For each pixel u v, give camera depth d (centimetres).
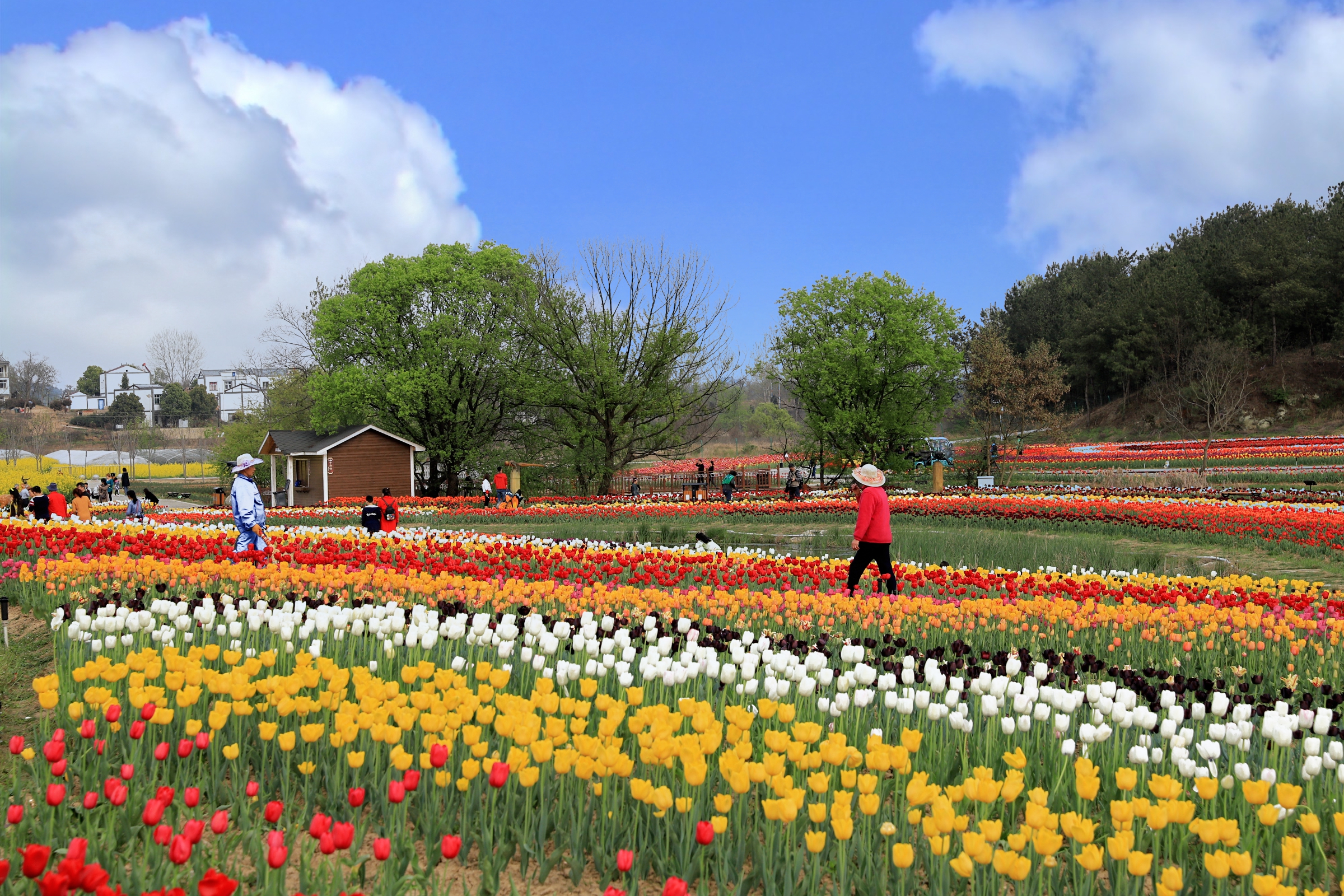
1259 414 6594
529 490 4012
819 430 3894
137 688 436
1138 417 7356
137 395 13162
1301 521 1681
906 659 565
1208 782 360
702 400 3903
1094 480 3500
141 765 431
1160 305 7450
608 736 405
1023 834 320
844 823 318
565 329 3753
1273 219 7538
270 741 469
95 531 1274
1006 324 9425
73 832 381
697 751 362
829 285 3884
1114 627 813
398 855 367
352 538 1435
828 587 1051
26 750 402
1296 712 572
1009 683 508
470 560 1225
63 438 9844
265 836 405
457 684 482
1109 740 486
